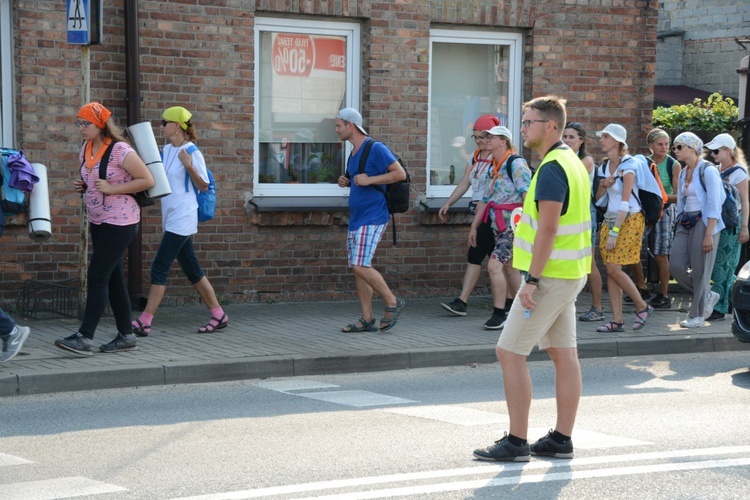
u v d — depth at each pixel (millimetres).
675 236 13000
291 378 9945
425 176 14445
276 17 13727
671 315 13727
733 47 26641
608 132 12188
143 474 6398
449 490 6113
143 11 12703
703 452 7098
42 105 12242
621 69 15555
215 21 13078
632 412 8500
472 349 10852
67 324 11461
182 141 10945
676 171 14391
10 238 12188
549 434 6969
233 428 7723
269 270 13641
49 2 12188
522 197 11852
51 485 6129
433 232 14500
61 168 12383
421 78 14297
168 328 11555
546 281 6555
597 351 11516
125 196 9734
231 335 11227
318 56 14086
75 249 12523
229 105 13242
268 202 13656
